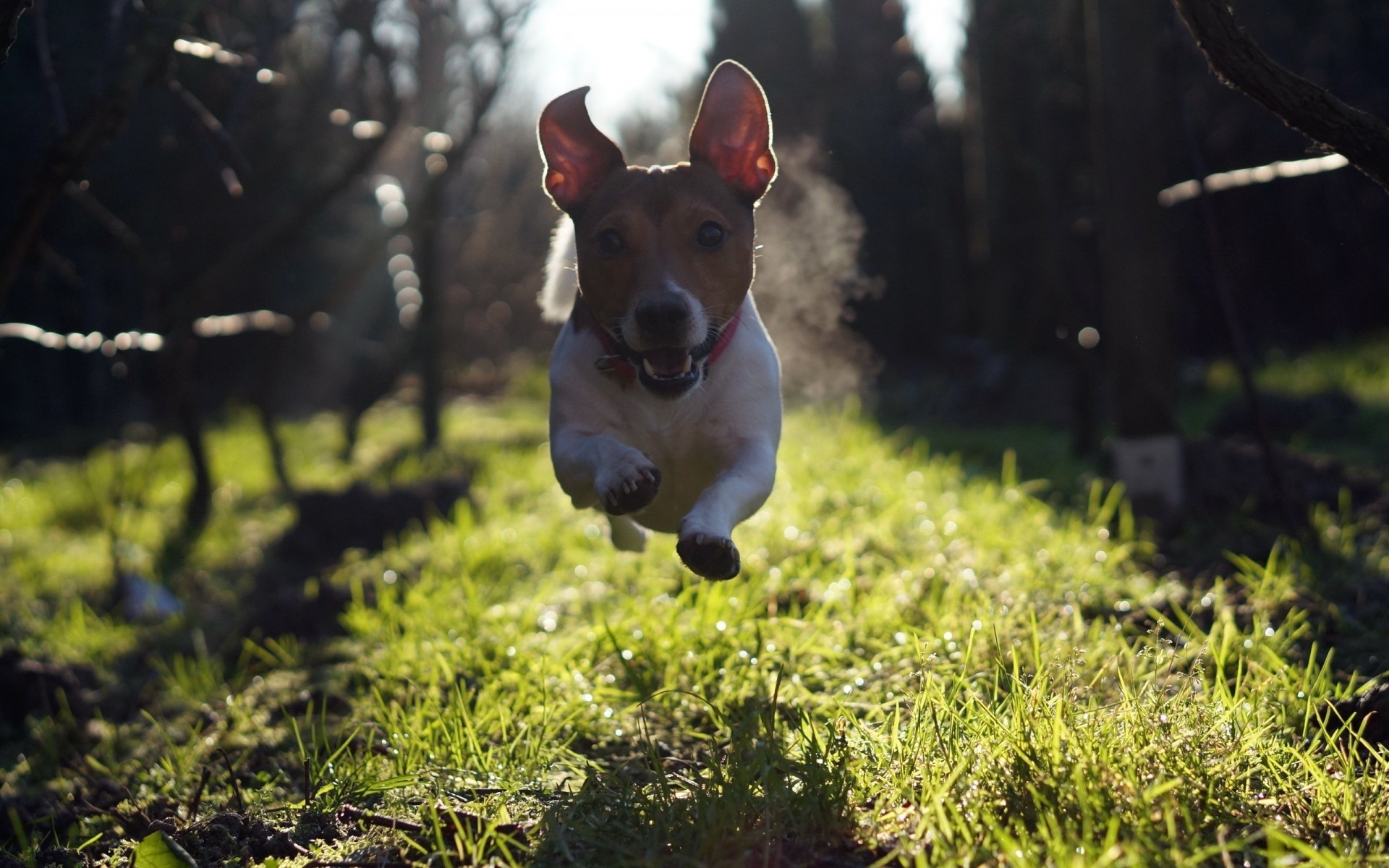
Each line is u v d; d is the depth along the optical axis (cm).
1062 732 288
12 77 1112
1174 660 383
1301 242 1636
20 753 477
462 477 912
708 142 348
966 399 1349
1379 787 277
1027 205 1371
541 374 1948
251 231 1053
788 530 615
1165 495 640
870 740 321
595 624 480
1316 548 552
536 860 276
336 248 1852
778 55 2153
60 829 373
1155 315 640
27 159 1138
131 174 1019
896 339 2017
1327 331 1645
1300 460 707
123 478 988
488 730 385
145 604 733
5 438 1625
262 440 1408
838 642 440
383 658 475
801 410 1278
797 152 1730
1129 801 262
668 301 316
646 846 272
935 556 540
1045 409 1296
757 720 345
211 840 316
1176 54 616
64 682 529
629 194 336
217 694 523
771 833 273
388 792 339
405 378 2027
